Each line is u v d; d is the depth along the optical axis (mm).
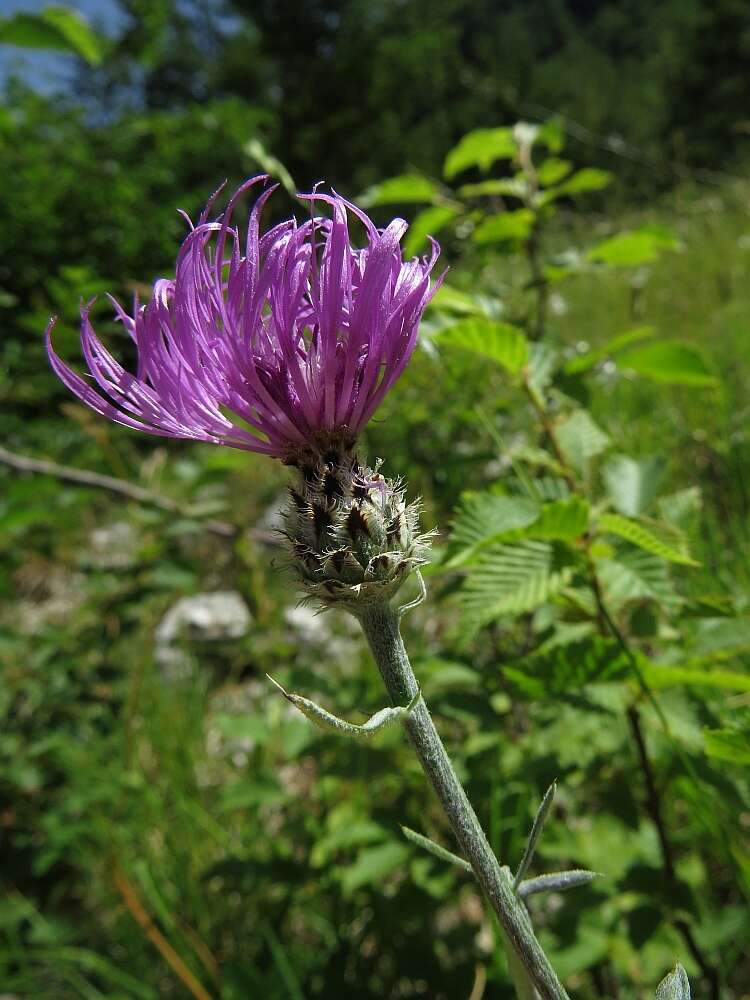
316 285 91
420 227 201
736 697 171
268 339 93
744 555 213
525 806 155
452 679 163
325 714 65
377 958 180
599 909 155
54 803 263
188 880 217
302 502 94
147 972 208
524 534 121
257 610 254
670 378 163
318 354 92
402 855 167
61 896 257
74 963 224
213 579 372
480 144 204
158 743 260
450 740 205
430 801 191
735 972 165
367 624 87
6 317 462
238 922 212
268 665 257
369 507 89
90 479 248
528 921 80
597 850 155
